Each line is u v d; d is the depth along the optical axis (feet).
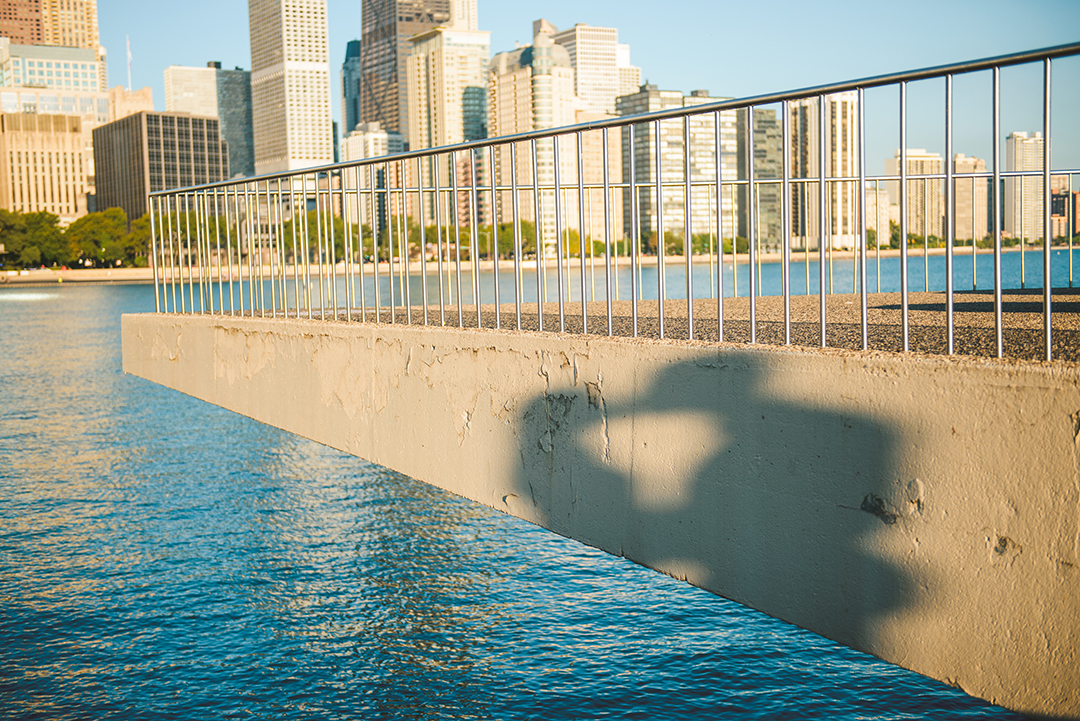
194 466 99.91
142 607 60.54
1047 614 8.89
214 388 26.08
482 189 17.40
